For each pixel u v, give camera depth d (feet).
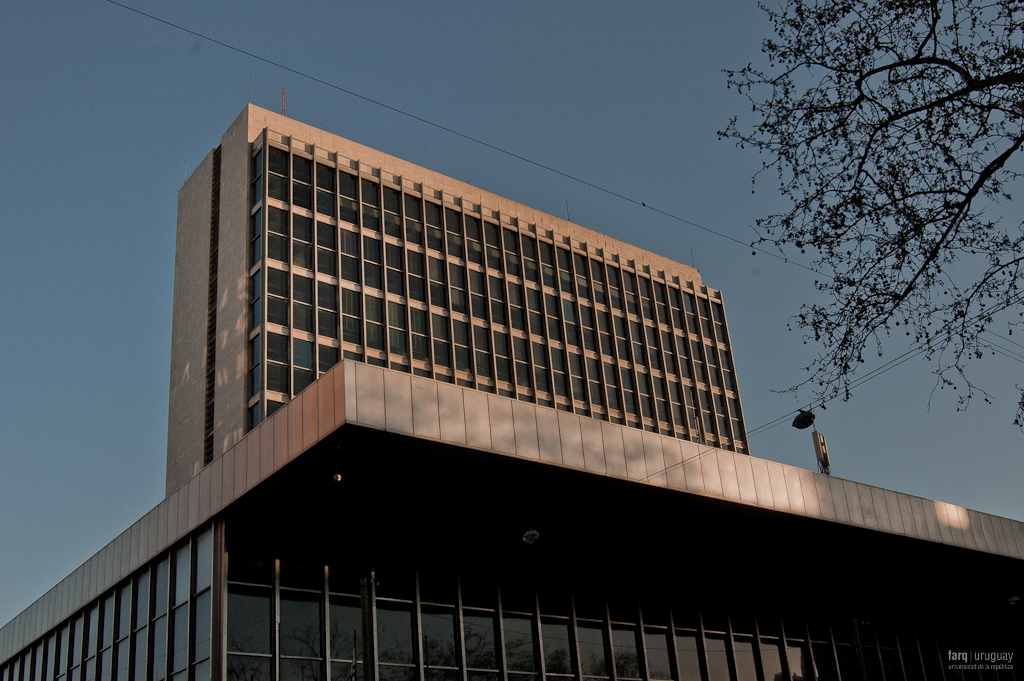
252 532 99.45
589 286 248.73
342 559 103.30
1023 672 166.30
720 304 284.82
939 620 159.53
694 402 261.65
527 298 231.09
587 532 116.88
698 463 112.78
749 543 125.49
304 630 97.66
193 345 201.46
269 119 207.00
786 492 119.34
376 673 99.45
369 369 91.04
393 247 208.03
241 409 175.94
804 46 49.24
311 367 182.80
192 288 209.26
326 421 89.15
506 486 102.47
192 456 188.03
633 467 106.22
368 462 93.35
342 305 191.93
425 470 96.78
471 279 220.84
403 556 107.65
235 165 204.44
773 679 132.05
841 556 133.08
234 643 93.25
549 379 226.38
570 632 116.47
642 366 252.42
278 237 191.31
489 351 216.54
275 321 182.80
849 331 47.19
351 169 208.85
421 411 92.73
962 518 137.69
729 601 133.90
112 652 112.27
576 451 102.78
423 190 219.41
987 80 45.24
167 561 106.11
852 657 143.33
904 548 132.67
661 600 126.82
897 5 47.42
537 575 117.19
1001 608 164.86
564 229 250.57
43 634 131.85
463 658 106.11
